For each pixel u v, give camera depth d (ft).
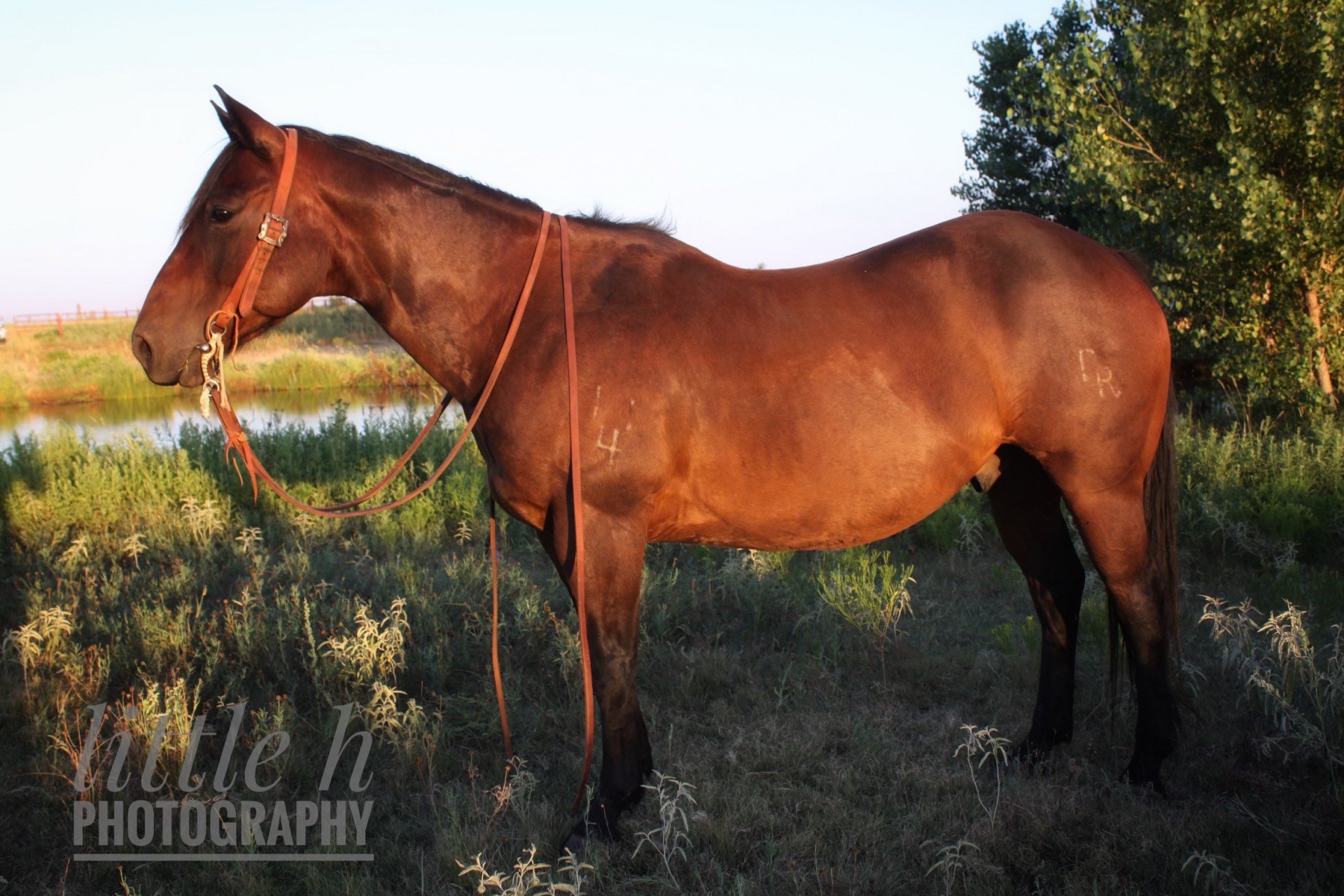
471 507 21.77
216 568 18.07
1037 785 9.84
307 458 24.97
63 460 24.17
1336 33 22.80
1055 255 9.23
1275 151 25.25
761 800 9.68
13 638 13.48
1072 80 29.40
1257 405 27.78
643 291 8.92
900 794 9.97
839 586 15.06
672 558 18.93
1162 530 9.78
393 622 13.93
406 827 9.55
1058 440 9.21
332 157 8.97
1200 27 25.17
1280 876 8.10
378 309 9.50
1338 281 25.44
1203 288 27.09
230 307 8.61
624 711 9.09
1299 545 17.51
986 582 17.46
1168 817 9.06
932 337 8.95
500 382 8.89
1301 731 10.11
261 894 8.36
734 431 8.69
